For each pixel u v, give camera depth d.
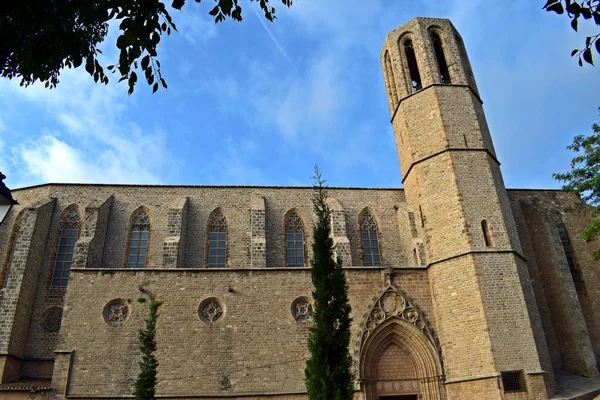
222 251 39.91
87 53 9.56
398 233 41.84
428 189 34.75
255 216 38.78
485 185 33.81
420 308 32.06
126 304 31.23
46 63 9.85
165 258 35.94
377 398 30.23
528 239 41.69
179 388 29.05
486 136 37.38
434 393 29.72
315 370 19.11
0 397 28.98
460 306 30.31
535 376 27.70
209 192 41.91
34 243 36.09
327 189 43.19
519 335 28.83
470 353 29.03
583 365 34.91
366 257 40.91
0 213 8.65
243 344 30.61
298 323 31.55
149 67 9.34
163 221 40.19
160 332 30.48
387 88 43.38
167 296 31.59
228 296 31.97
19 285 33.78
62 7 8.59
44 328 35.28
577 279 41.88
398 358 31.45
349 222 41.91
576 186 32.94
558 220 44.25
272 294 32.25
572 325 36.38
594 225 31.05
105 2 9.18
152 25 8.78
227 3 10.06
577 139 33.03
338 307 20.39
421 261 34.56
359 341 30.88
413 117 37.78
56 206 39.72
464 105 37.12
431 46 39.97
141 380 25.23
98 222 37.25
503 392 27.12
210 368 29.75
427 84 38.19
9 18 8.47
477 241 31.50
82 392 28.55
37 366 33.94
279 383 29.69
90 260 35.44
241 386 29.42
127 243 39.12
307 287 32.72
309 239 40.78
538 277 39.97
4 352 31.72
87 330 30.25
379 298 32.12
